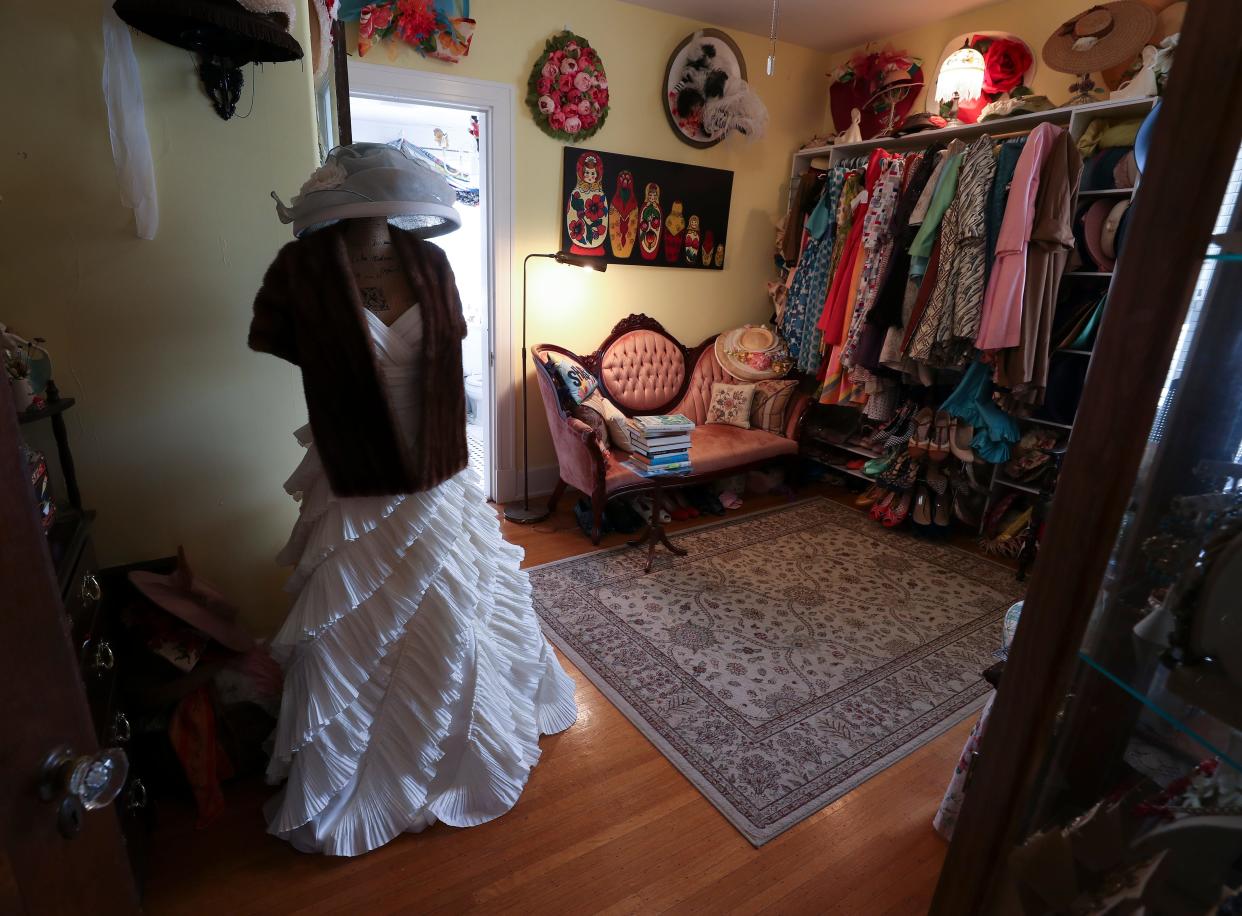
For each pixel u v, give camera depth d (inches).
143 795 54.4
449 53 112.5
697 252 154.6
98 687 48.4
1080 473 20.6
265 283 50.7
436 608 57.4
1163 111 17.8
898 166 124.6
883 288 124.6
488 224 128.1
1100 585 20.7
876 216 127.0
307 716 53.8
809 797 66.0
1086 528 20.6
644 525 132.5
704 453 133.8
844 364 136.4
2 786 18.2
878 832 62.4
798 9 131.5
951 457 133.3
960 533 134.2
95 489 63.7
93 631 49.2
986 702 80.5
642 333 149.3
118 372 62.4
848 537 130.8
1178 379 18.7
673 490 143.3
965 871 26.5
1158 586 20.7
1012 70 124.1
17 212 55.8
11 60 53.2
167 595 59.1
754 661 88.4
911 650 92.0
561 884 55.9
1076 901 23.8
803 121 162.9
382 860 57.6
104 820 24.2
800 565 117.4
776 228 167.9
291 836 57.8
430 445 56.0
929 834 62.4
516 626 69.0
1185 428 19.2
